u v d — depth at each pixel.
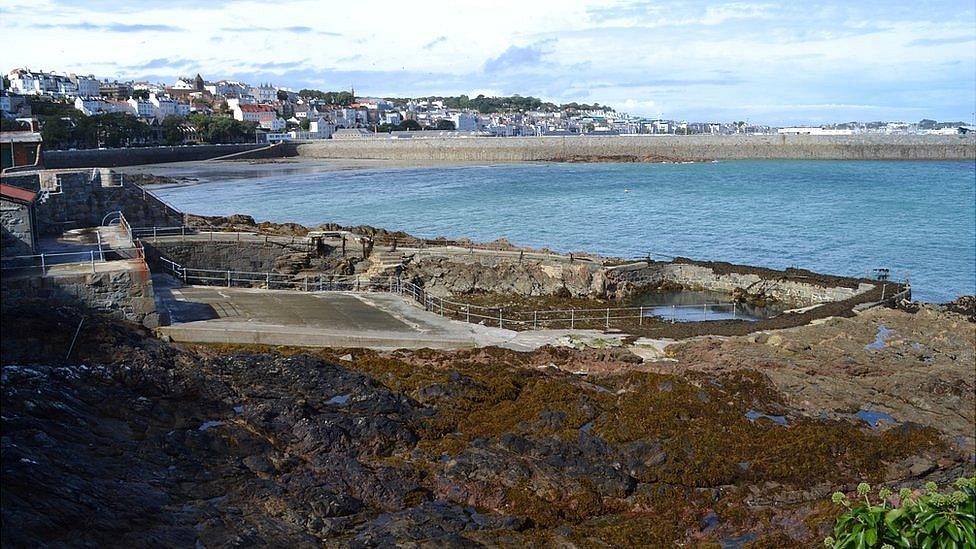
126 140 174.38
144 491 16.08
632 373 24.34
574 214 80.69
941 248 62.62
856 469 19.25
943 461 19.97
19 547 13.14
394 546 14.69
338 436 19.19
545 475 17.84
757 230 71.06
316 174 129.88
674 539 15.99
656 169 146.38
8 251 30.98
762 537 15.91
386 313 33.41
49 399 19.44
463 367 25.23
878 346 29.97
